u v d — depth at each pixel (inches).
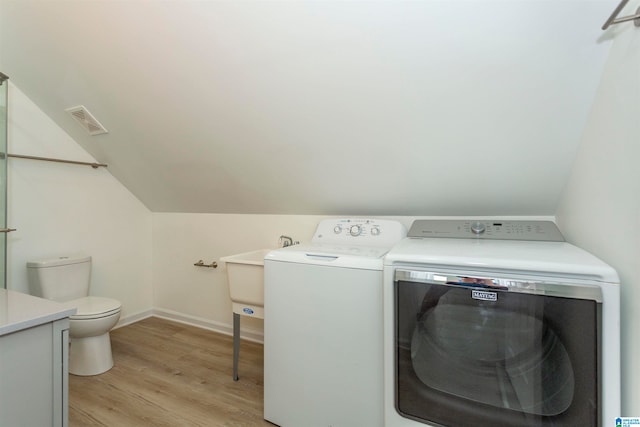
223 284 103.9
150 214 119.0
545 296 36.9
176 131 75.0
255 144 70.6
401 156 61.2
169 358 85.8
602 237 40.3
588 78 41.1
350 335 51.6
